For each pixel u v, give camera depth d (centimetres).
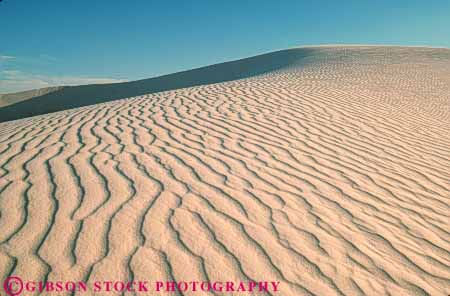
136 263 254
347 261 271
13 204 322
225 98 862
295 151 506
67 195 340
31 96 3688
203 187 371
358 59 2481
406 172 468
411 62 2195
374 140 596
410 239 309
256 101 827
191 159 448
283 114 713
